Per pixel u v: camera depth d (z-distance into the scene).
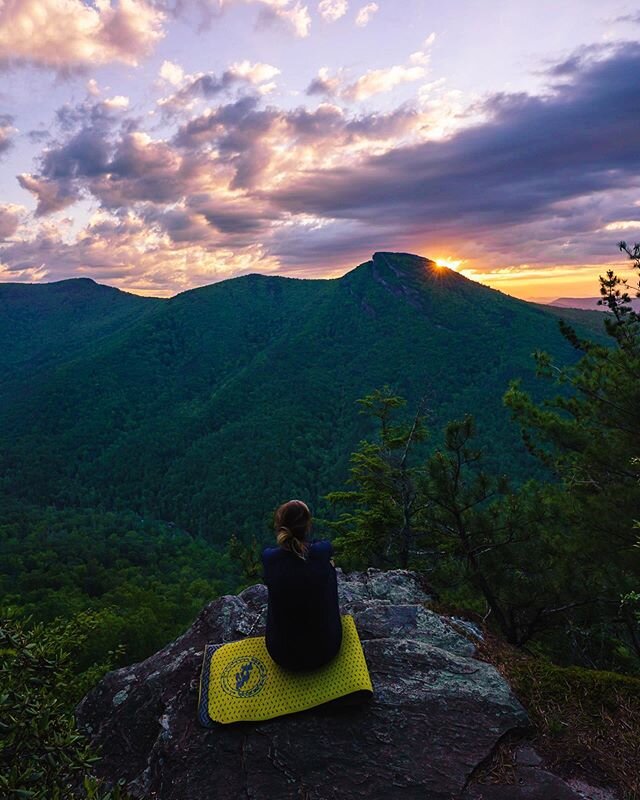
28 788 2.18
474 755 2.63
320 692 2.94
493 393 179.25
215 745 2.81
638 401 7.77
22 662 2.72
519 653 3.82
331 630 3.01
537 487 9.27
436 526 8.59
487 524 7.52
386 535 11.84
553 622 7.46
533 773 2.53
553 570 6.97
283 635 2.96
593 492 8.41
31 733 2.41
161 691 3.44
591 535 7.09
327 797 2.43
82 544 104.81
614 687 3.21
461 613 4.40
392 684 3.17
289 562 2.93
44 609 59.69
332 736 2.77
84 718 3.59
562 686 3.25
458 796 2.39
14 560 87.56
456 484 7.88
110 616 44.47
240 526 134.62
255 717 2.88
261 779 2.56
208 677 3.20
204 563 102.12
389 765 2.57
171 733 2.98
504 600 7.18
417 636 3.92
